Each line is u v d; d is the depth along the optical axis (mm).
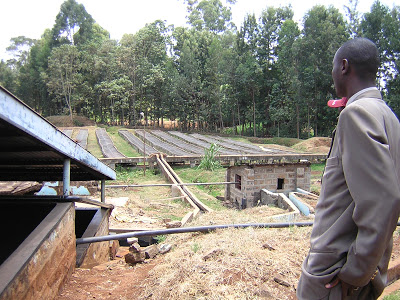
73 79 55250
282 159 26156
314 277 1659
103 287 4008
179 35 63125
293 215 9297
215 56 48562
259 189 15961
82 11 68750
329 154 1785
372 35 35281
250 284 3418
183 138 41531
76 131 47031
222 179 21281
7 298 2562
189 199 15117
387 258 1656
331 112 39562
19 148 4332
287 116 43031
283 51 41281
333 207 1663
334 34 37625
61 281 3955
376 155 1419
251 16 47062
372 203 1381
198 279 3531
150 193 17547
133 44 55656
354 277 1475
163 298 3352
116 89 52312
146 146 34844
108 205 7012
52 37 66250
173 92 50344
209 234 5613
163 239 6816
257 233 5219
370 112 1528
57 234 3848
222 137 45906
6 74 65125
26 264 2939
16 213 5012
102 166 6145
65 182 4723
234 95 47125
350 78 1807
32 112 3502
